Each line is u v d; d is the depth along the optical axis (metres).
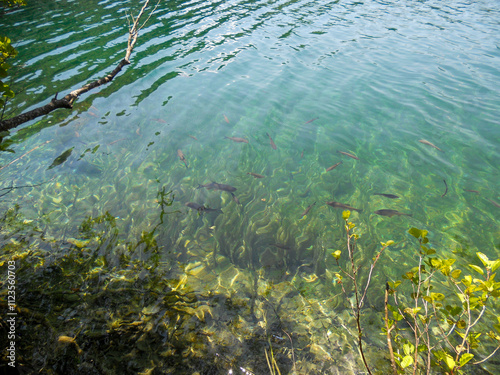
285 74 9.37
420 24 13.41
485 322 3.50
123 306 3.53
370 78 9.22
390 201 5.44
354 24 13.23
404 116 7.55
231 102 8.04
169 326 3.37
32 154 5.89
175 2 14.81
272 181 5.91
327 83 8.98
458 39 11.84
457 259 4.36
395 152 6.52
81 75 8.31
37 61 8.88
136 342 3.19
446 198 5.45
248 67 9.66
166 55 9.94
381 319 3.60
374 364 3.14
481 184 5.71
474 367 3.08
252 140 6.87
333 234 4.88
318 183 5.86
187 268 4.13
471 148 6.52
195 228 4.84
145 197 5.29
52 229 4.47
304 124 7.37
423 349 2.18
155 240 4.49
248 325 3.47
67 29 11.15
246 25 12.56
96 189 5.33
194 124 7.19
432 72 9.47
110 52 9.71
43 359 2.98
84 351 3.07
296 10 14.59
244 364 3.10
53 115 6.97
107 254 4.16
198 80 8.84
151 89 8.26
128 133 6.69
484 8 15.82
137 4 14.16
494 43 11.41
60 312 3.40
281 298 3.83
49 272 3.83
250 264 4.30
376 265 4.32
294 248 4.60
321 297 3.86
